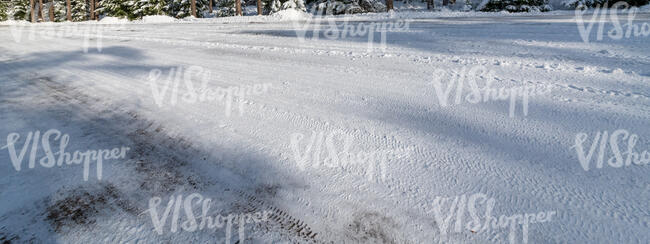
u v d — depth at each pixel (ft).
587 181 5.85
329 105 10.41
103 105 11.17
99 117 10.02
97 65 18.72
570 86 10.88
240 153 7.43
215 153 7.48
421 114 9.30
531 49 17.08
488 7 53.98
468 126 8.37
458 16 45.44
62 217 5.38
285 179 6.36
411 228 4.93
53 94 12.76
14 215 5.44
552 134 7.63
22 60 21.94
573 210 5.16
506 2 51.34
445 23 33.78
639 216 4.95
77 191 6.08
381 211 5.34
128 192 6.04
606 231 4.71
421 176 6.27
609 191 5.55
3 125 9.44
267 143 7.89
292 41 25.25
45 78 15.72
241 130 8.71
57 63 19.93
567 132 7.68
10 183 6.32
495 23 30.71
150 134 8.64
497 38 21.33
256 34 31.78
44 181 6.41
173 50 23.63
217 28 41.81
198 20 68.03
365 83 12.64
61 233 5.01
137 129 9.00
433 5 82.53
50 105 11.34
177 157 7.35
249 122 9.26
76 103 11.48
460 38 22.27
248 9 116.47
